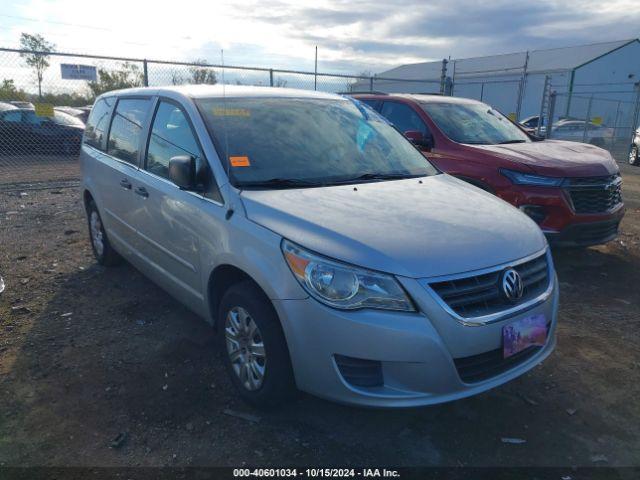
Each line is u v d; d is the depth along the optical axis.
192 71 10.13
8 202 8.98
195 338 3.97
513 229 3.06
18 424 2.96
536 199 5.27
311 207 2.96
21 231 7.02
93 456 2.72
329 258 2.59
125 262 5.55
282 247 2.73
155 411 3.09
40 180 11.38
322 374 2.62
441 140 6.34
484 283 2.68
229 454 2.75
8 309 4.45
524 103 35.91
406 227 2.82
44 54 9.52
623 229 7.71
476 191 3.73
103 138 5.12
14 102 14.27
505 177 5.47
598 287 5.27
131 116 4.59
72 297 4.72
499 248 2.82
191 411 3.10
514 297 2.74
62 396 3.22
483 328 2.60
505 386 3.45
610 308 4.73
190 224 3.43
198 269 3.42
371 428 2.98
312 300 2.59
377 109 7.35
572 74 33.34
